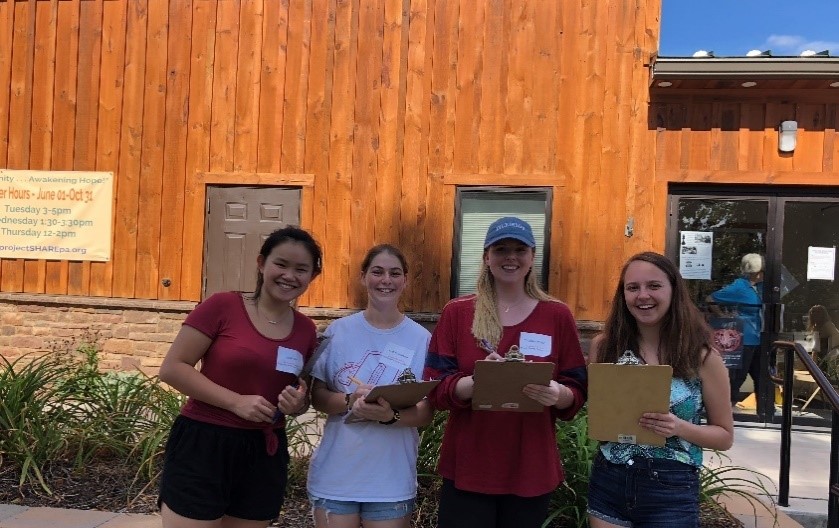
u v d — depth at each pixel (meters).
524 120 6.63
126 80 7.18
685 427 2.22
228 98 7.02
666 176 6.43
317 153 6.91
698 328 2.35
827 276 6.38
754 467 4.90
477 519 2.38
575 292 6.54
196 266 7.06
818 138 6.29
